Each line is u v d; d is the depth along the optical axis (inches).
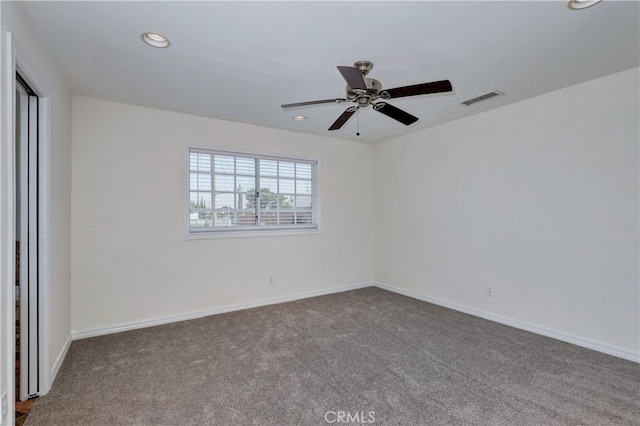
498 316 139.3
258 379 92.3
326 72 103.2
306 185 185.8
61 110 102.3
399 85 112.6
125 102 130.5
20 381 81.9
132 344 116.9
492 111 140.6
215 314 151.3
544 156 123.2
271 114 145.8
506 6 70.7
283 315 149.9
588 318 112.2
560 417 74.7
